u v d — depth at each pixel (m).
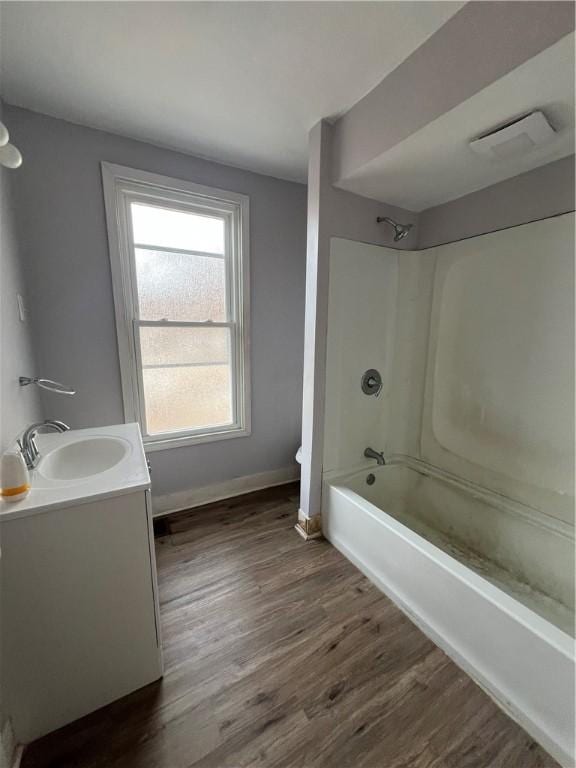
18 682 0.94
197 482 2.35
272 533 2.03
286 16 1.08
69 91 1.45
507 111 1.11
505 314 1.64
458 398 1.91
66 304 1.77
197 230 2.15
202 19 1.10
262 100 1.49
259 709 1.07
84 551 0.96
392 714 1.05
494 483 1.75
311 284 1.78
